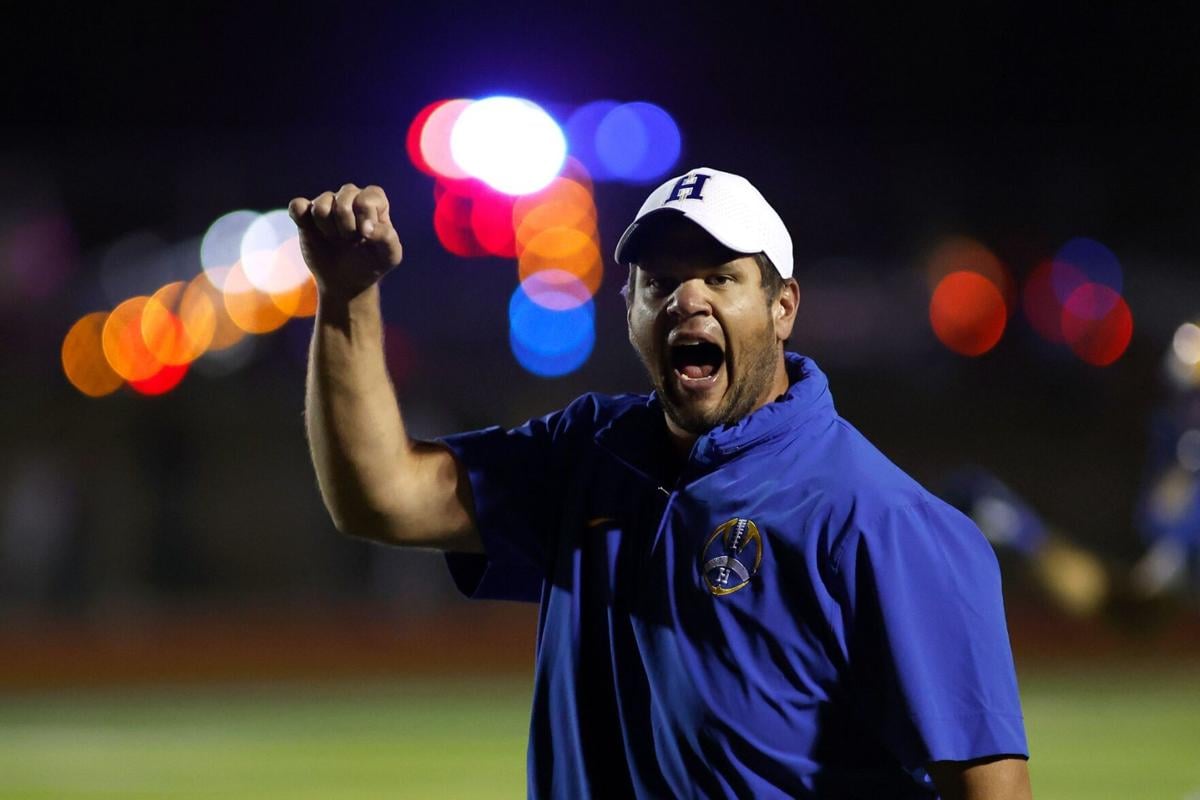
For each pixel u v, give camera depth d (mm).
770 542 11391
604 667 12148
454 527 13180
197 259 94062
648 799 11641
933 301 97375
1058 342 97500
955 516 11508
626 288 12547
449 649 76625
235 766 43594
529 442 13336
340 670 74188
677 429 12414
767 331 12039
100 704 62125
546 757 12227
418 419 92688
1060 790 38094
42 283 92375
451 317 95250
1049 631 74188
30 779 42031
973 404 96875
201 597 90812
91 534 89750
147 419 91500
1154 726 50250
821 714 11297
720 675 11320
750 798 11203
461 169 94562
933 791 11711
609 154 95125
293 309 94562
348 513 12977
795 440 11680
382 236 12180
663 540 11742
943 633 11070
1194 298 97750
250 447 92625
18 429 89875
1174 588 24609
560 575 12359
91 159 94688
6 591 87312
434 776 40844
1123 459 95500
